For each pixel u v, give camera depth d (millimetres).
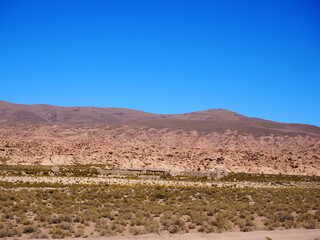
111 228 26781
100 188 56688
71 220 29312
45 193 47125
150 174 101188
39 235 23828
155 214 33000
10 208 34031
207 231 26188
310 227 28406
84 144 166000
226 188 64375
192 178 93938
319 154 162375
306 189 65938
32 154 132000
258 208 37750
